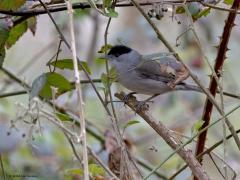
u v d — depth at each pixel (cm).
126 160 660
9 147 976
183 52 1287
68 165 988
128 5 735
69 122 654
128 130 1333
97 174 739
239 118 1354
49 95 744
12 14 739
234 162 1171
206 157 995
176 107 1401
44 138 1035
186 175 996
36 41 1462
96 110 1230
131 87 1090
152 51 1429
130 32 1439
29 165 979
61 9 743
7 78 1161
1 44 748
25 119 588
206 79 1284
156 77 1048
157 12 736
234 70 1391
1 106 1112
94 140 1136
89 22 1448
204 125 744
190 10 768
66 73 1220
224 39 745
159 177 1059
